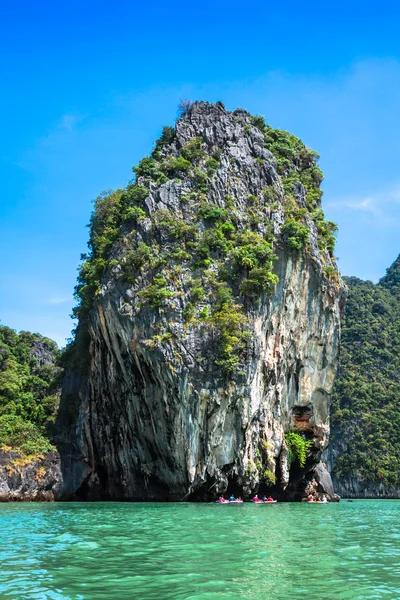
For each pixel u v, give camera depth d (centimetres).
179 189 5141
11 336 8625
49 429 5847
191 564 1398
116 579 1238
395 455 10769
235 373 4181
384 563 1438
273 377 4731
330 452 11338
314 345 5159
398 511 3812
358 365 12544
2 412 6456
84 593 1119
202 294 4497
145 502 4259
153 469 4469
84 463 5125
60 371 7106
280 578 1252
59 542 1786
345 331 13388
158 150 5741
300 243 4906
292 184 5669
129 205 5197
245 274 4706
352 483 10681
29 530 2161
